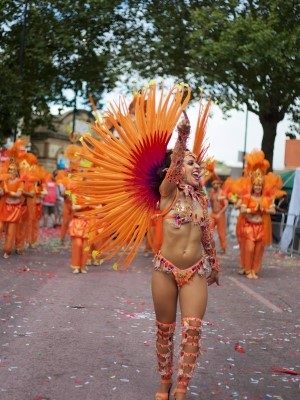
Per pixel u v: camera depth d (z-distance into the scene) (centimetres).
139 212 505
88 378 536
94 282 1088
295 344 706
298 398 513
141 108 502
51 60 2423
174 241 471
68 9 2306
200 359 618
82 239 1189
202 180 493
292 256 1841
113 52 2430
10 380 520
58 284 1044
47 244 1770
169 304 481
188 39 2033
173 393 464
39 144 4169
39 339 662
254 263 1299
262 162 1309
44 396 485
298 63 1911
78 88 2523
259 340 716
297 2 1997
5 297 896
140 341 674
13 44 2395
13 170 1399
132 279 1151
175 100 501
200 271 471
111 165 502
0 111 2220
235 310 902
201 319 468
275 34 1859
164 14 2280
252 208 1282
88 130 632
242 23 1869
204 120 512
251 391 525
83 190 505
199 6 2206
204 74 2047
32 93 2392
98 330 718
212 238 489
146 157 501
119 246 509
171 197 479
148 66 2366
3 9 2289
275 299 1028
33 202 1591
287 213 2145
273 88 2098
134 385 524
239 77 2094
